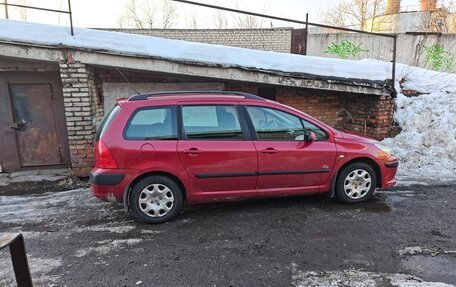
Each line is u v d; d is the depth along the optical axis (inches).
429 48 571.8
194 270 133.6
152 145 171.2
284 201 208.1
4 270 134.8
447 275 128.6
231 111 183.6
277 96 336.2
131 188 174.4
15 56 236.7
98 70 286.7
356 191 201.5
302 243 154.7
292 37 587.5
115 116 172.2
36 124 286.0
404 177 256.7
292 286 122.6
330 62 308.8
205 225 175.2
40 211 199.0
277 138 188.1
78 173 261.0
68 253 148.1
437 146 304.3
